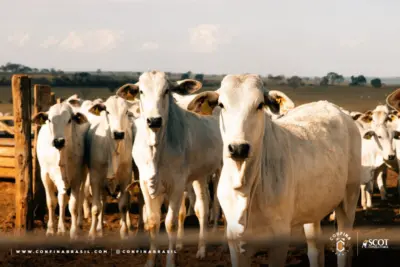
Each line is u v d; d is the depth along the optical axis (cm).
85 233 1021
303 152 595
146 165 775
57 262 827
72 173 968
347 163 673
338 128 671
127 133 978
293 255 849
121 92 820
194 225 1105
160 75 773
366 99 6228
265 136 551
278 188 545
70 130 953
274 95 586
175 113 807
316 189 603
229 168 536
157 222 793
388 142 1305
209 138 867
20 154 972
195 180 878
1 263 812
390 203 1402
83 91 7006
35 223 1105
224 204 544
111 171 955
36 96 1134
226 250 898
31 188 984
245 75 545
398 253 870
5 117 1145
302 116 676
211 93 568
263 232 551
